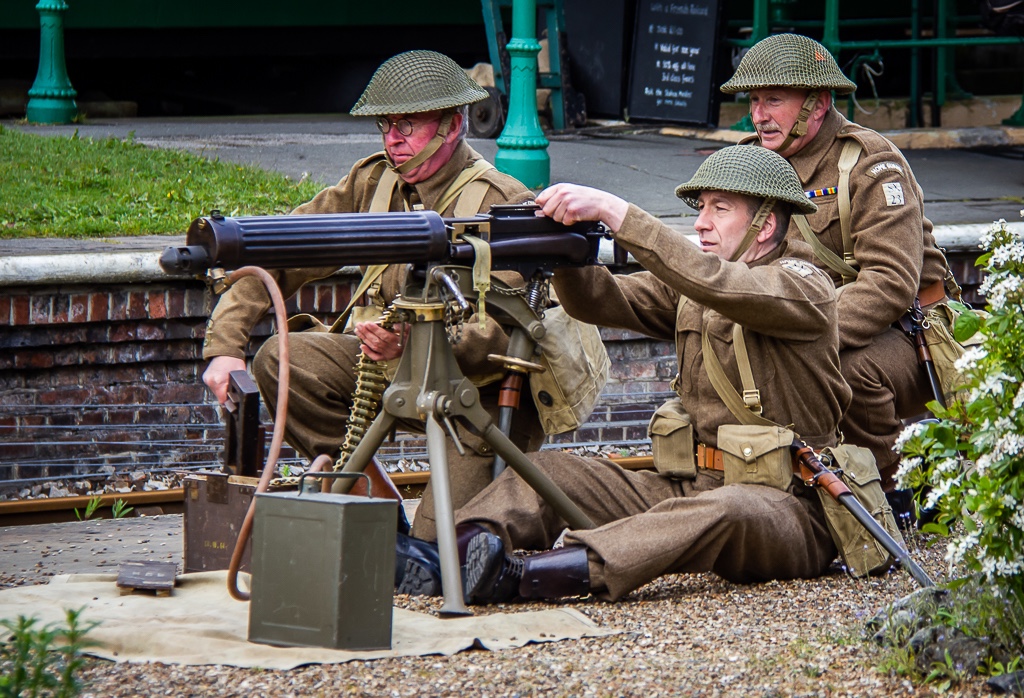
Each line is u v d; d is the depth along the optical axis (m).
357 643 7.84
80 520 13.64
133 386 15.19
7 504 13.85
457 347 10.60
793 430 9.95
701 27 25.67
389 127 10.73
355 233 8.50
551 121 26.14
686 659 7.93
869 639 8.22
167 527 12.56
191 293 15.12
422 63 10.64
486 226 9.12
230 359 10.89
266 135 25.34
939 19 27.81
